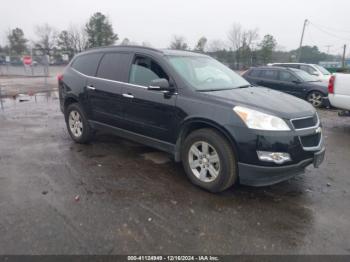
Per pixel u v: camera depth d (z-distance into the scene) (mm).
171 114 3938
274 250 2615
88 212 3154
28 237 2709
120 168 4402
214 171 3615
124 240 2701
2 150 5145
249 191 3738
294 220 3092
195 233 2832
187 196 3568
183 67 4242
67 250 2551
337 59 62875
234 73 5074
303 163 3424
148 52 4434
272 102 3662
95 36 69500
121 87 4590
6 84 18469
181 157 4043
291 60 58906
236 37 58250
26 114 8609
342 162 4840
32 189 3654
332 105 6902
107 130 5051
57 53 67688
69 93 5504
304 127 3471
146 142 4461
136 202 3393
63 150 5195
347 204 3447
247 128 3291
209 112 3553
